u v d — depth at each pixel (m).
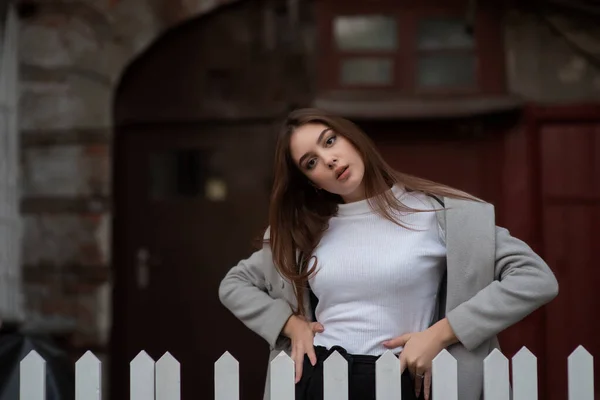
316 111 2.20
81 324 4.52
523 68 4.55
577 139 4.53
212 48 4.67
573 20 4.51
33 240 4.56
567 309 4.48
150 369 2.13
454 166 4.62
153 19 4.60
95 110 4.59
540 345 4.46
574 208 4.52
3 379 2.38
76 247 4.55
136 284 4.68
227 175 4.68
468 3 4.59
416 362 2.01
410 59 4.61
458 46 4.59
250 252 4.64
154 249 4.70
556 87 4.53
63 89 4.60
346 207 2.20
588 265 4.49
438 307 2.18
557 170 4.54
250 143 4.68
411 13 4.62
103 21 4.61
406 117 4.54
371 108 4.53
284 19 4.66
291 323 2.21
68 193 4.57
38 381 2.14
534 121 4.54
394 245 2.10
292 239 2.23
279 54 4.64
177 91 4.67
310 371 2.10
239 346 4.62
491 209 2.12
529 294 1.99
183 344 4.64
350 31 4.64
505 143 4.59
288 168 2.22
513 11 4.57
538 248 4.52
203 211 4.69
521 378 2.03
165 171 4.72
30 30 4.62
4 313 4.31
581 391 2.07
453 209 2.11
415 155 4.64
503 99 4.50
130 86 4.69
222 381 2.09
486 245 2.07
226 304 2.34
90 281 4.55
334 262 2.12
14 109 4.50
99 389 2.12
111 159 4.59
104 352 4.52
